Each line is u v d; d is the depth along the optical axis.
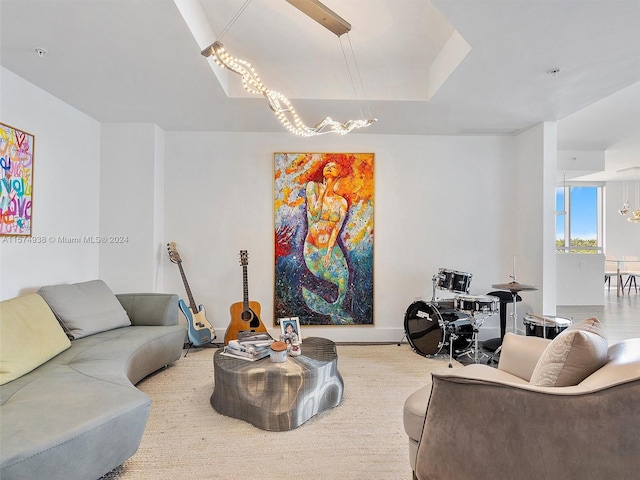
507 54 2.37
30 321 2.31
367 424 2.28
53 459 1.44
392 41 2.74
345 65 3.15
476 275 4.27
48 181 3.05
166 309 3.33
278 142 4.16
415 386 2.88
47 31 2.10
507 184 4.29
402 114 3.54
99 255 3.81
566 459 1.11
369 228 4.18
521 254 4.17
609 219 8.83
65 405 1.67
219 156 4.12
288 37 2.69
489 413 1.24
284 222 4.14
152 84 2.86
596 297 6.96
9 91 2.62
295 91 3.14
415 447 1.65
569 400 1.12
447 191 4.26
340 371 3.21
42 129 2.97
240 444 2.05
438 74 2.95
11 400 1.72
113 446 1.67
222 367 2.39
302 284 4.15
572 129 5.01
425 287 4.22
